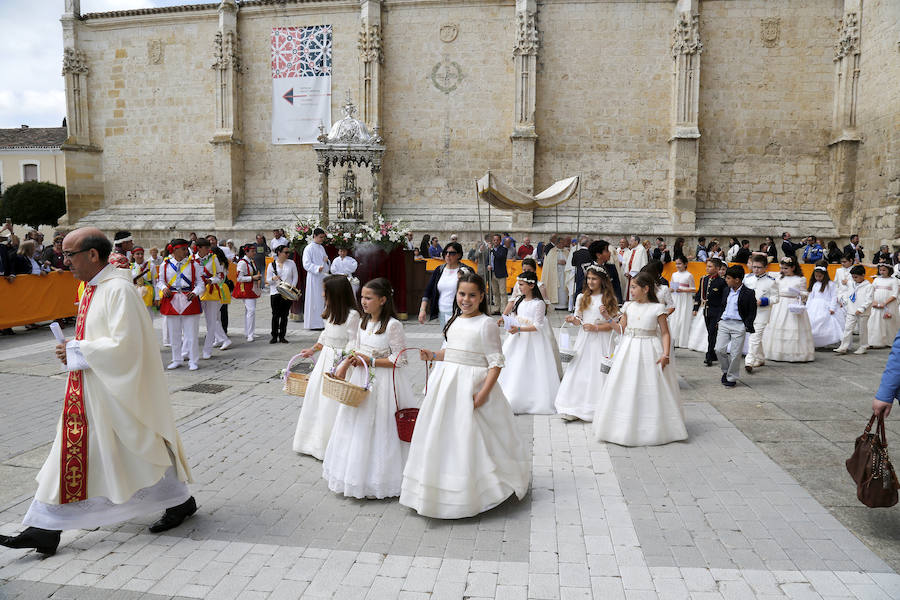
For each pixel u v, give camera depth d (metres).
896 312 10.91
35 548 3.64
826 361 9.90
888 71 19.56
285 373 5.49
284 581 3.43
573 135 23.00
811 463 5.28
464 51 23.20
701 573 3.48
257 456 5.50
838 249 20.61
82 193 26.17
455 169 23.58
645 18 22.36
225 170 24.22
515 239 22.77
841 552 3.72
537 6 22.64
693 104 21.84
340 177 24.12
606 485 4.81
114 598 3.26
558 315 14.87
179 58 25.27
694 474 5.03
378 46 23.02
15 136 46.03
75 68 25.73
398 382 4.64
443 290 8.74
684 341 10.93
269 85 24.44
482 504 4.19
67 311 13.19
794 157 22.44
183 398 7.46
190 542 3.89
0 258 11.85
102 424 3.62
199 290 9.03
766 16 22.02
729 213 22.70
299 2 23.62
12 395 7.57
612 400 5.84
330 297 5.43
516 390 6.95
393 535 3.99
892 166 19.34
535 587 3.36
